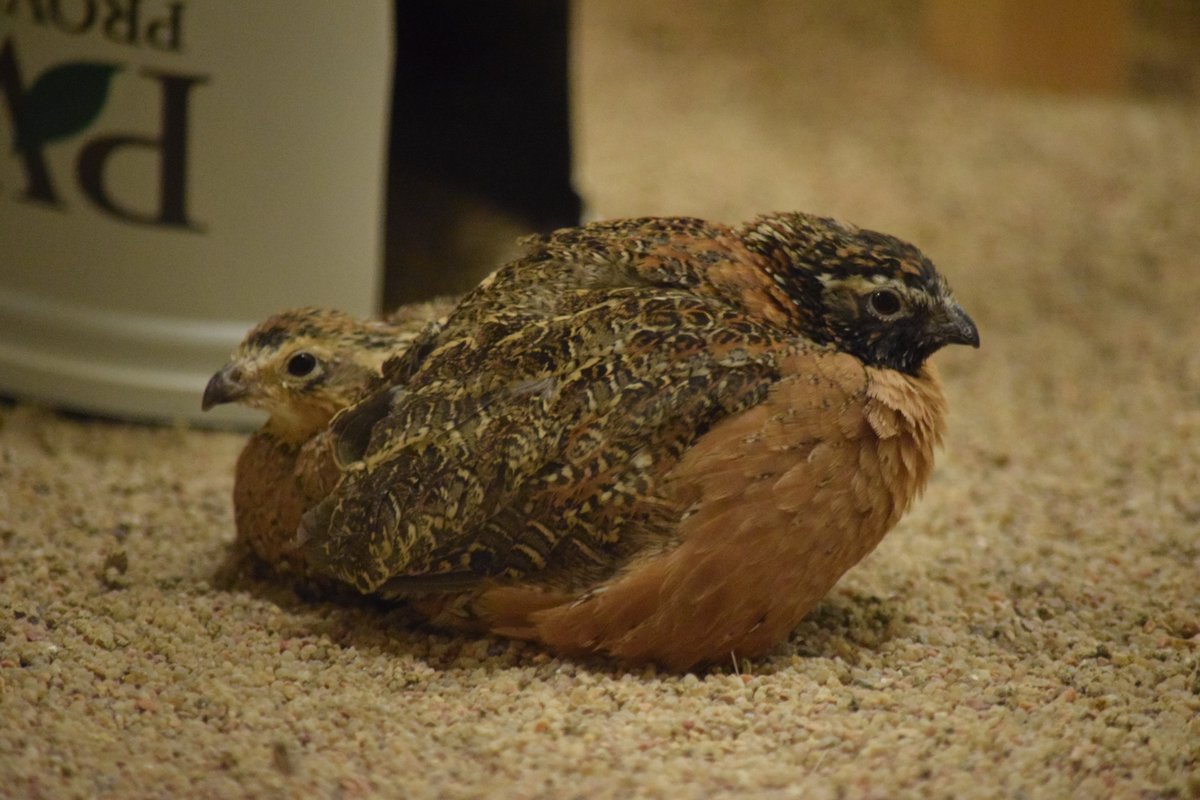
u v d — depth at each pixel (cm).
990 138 1455
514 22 952
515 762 455
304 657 538
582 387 510
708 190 1276
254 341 589
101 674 511
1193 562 659
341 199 762
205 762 451
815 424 501
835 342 539
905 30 1750
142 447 771
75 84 735
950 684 529
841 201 1284
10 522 652
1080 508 743
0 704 475
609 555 515
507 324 531
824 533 506
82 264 766
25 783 427
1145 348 1003
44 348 783
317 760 454
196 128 737
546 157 993
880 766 454
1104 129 1482
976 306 1092
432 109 961
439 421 520
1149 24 1791
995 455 826
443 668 537
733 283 538
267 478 594
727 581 502
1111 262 1176
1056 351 1009
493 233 958
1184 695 514
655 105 1496
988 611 605
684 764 454
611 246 546
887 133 1464
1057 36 1571
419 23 939
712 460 498
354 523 527
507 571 521
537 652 538
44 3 727
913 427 521
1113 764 460
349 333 594
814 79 1597
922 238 1219
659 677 524
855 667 544
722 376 506
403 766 452
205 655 534
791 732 479
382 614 583
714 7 1773
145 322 771
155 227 754
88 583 598
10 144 758
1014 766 456
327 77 739
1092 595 621
